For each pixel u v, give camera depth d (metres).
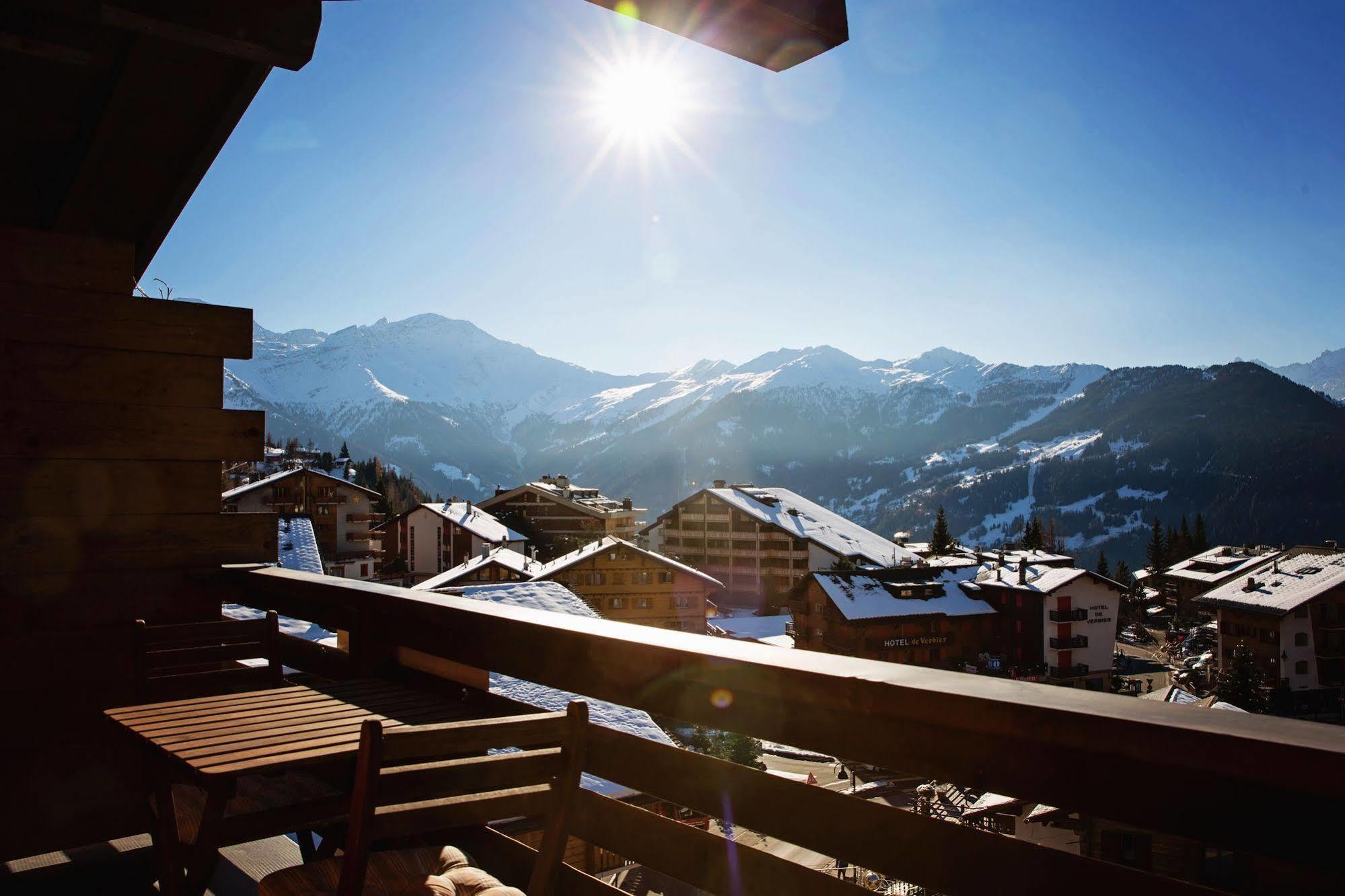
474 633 2.75
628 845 2.11
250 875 2.97
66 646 3.56
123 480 3.70
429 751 1.78
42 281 3.53
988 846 1.54
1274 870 1.25
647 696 2.17
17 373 3.49
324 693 2.83
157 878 3.16
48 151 3.58
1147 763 1.37
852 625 53.47
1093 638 54.69
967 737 1.59
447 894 1.76
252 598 4.00
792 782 1.83
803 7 2.14
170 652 3.18
